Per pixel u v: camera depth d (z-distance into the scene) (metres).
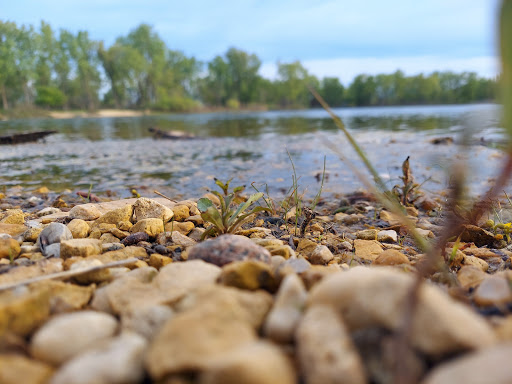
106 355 0.95
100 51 83.19
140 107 86.69
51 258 1.90
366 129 16.27
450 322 0.88
